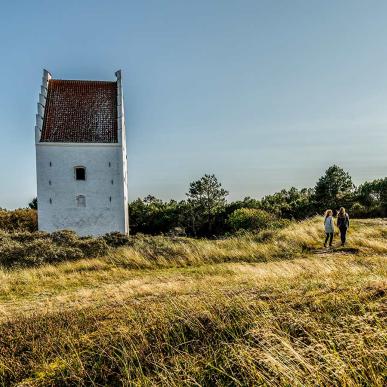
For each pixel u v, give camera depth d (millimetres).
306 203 47750
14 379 5051
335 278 7449
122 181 29594
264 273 9547
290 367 4164
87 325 6141
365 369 4117
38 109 29125
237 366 4645
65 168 29062
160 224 50906
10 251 16078
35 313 7141
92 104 31125
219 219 51062
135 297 7590
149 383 4559
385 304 5355
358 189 48094
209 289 7328
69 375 4957
